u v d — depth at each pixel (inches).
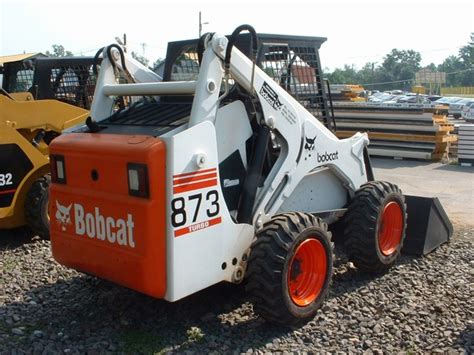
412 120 551.5
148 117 169.9
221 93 167.3
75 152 156.0
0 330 166.6
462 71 4008.4
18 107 255.0
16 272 218.2
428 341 162.9
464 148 522.6
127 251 144.6
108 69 184.7
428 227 240.2
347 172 210.4
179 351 153.8
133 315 176.7
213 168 150.6
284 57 192.9
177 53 201.2
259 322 171.2
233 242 160.1
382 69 4557.1
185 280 145.7
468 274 220.8
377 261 207.6
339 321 174.2
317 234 169.6
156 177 138.5
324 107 210.5
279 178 177.2
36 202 255.6
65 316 177.0
